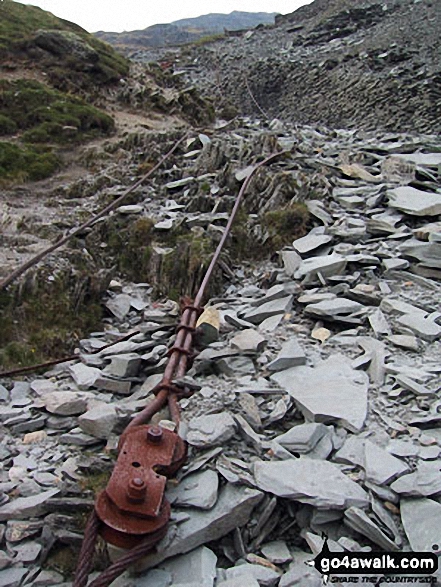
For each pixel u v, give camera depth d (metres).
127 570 3.61
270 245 8.88
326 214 9.20
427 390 4.88
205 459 4.17
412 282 7.20
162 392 4.96
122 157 14.31
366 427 4.55
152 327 7.12
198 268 8.21
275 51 43.16
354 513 3.74
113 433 4.84
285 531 3.93
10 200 11.60
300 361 5.45
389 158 11.23
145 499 3.60
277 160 11.29
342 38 41.47
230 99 37.66
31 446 4.95
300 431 4.40
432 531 3.67
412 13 39.03
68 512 4.04
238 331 6.52
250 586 3.39
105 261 9.29
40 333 7.04
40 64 19.45
